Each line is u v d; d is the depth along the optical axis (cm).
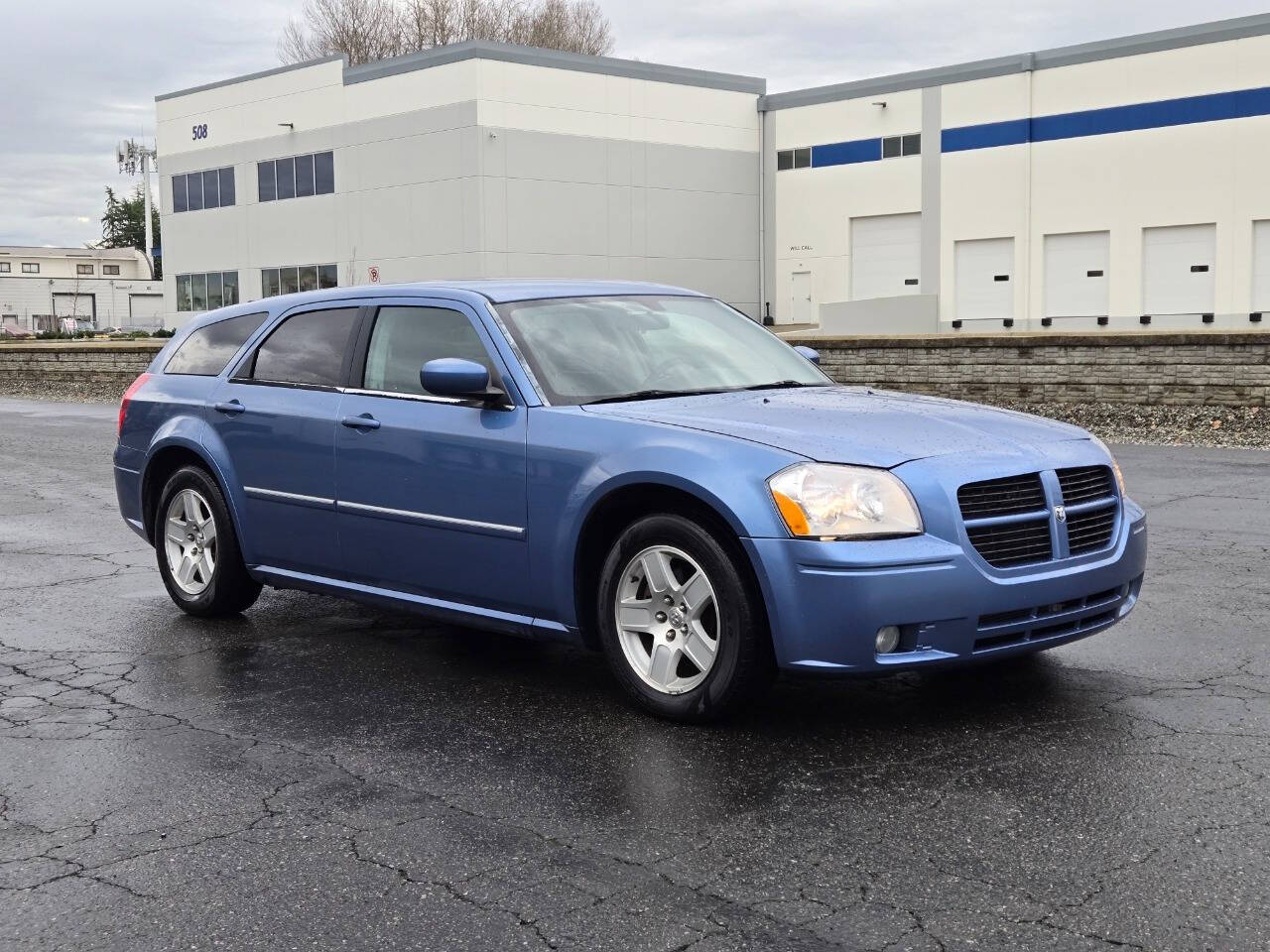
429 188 4538
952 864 344
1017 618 448
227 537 638
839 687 516
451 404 532
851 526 425
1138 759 423
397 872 347
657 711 472
